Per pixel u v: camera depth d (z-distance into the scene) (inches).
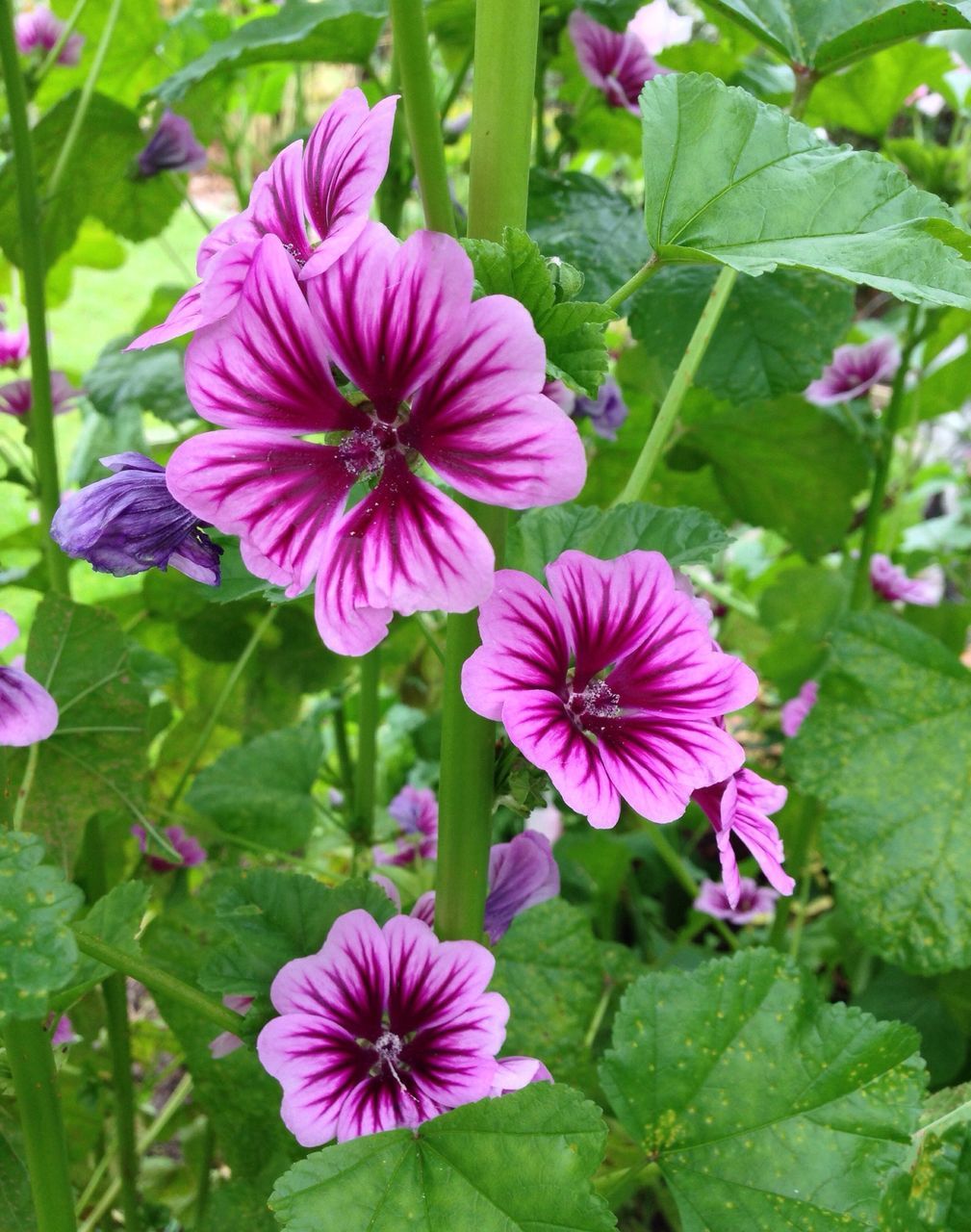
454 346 9.1
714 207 10.9
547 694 10.2
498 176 10.5
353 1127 10.7
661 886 26.0
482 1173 10.4
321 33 16.7
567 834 23.0
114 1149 19.7
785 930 21.3
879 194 10.7
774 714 29.2
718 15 19.5
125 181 22.5
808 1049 12.3
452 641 11.0
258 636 20.9
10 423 41.3
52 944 9.7
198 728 25.2
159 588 22.5
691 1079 12.4
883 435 21.8
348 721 27.9
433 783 27.0
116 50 24.0
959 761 17.6
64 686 14.3
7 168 18.8
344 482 9.7
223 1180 16.2
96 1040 20.4
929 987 20.1
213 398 9.5
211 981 11.2
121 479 10.6
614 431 18.6
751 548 35.6
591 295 17.6
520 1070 10.8
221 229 10.5
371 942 10.9
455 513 9.2
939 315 20.6
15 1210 12.5
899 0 13.6
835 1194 12.0
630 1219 20.3
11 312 35.4
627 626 10.6
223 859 21.3
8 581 20.1
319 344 9.5
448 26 18.3
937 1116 13.8
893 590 25.2
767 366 17.7
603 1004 18.5
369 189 9.3
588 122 22.2
